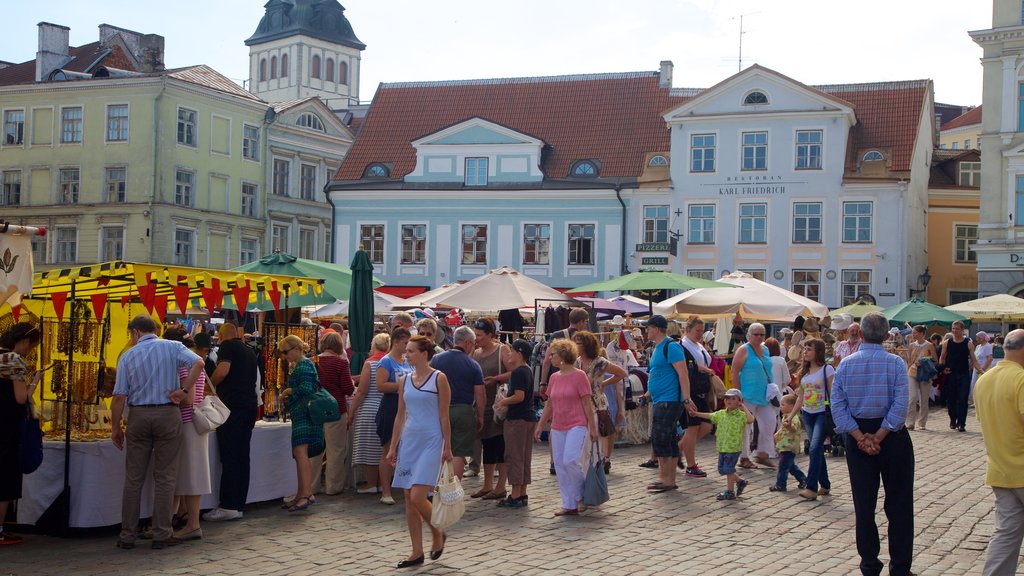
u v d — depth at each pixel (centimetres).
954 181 5238
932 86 4900
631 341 2062
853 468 882
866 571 874
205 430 1032
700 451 1777
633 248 4625
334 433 1290
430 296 2303
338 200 4928
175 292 1195
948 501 1285
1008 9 3994
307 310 2497
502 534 1070
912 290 4409
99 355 1151
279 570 910
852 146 4441
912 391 2233
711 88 4497
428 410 933
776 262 4431
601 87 5088
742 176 4481
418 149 4866
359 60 11500
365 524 1116
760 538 1055
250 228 5525
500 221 4769
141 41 5966
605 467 1500
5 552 970
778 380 1641
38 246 5234
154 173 5022
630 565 934
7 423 972
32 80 5756
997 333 3928
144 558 949
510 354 1239
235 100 5412
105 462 1044
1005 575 807
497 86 5231
